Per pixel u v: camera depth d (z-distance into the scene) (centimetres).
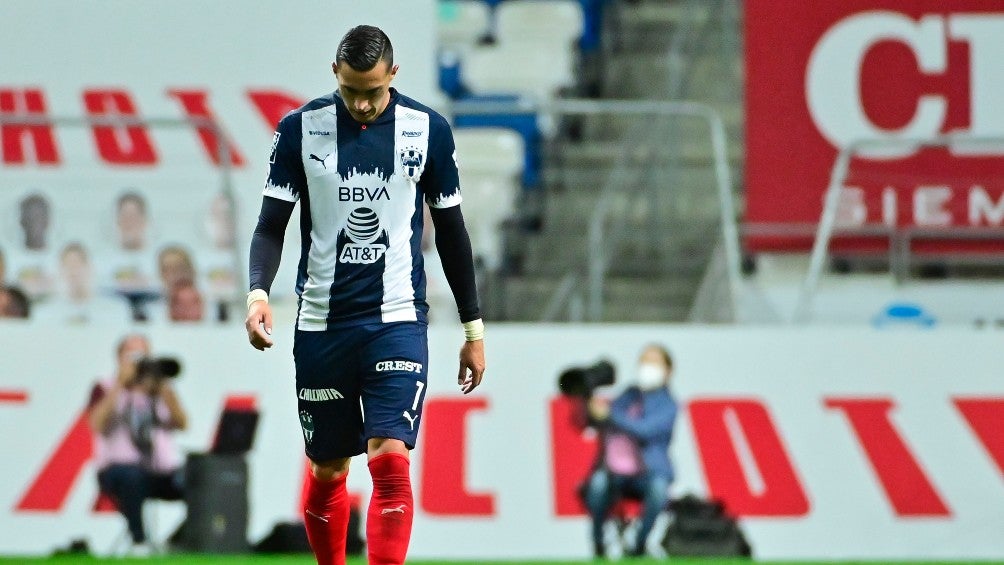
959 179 3891
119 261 3875
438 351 3275
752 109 3944
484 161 4619
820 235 3738
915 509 3089
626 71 4825
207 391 3225
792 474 3117
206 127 3609
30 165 3912
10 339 3262
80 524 3056
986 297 3922
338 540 1581
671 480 3091
